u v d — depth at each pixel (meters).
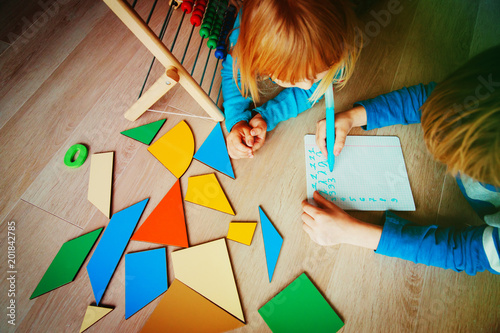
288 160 0.72
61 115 0.80
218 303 0.59
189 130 0.76
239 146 0.66
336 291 0.61
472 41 0.87
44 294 0.62
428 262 0.56
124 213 0.68
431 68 0.83
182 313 0.59
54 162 0.75
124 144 0.76
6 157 0.75
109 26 0.91
